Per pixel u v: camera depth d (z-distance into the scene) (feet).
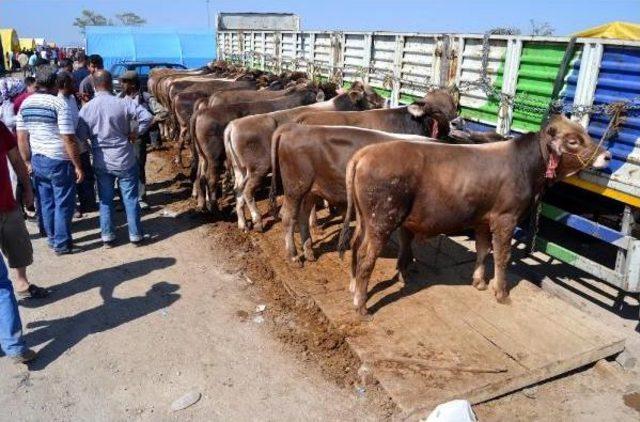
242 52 59.21
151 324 16.53
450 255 20.48
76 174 21.72
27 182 16.30
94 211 26.76
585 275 21.49
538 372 13.69
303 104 28.40
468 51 22.54
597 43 16.56
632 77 15.79
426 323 15.70
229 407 13.05
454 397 12.81
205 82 39.83
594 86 16.90
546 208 18.62
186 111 35.24
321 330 16.02
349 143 18.13
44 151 20.24
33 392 13.48
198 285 19.10
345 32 33.55
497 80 20.93
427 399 12.66
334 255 21.01
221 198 28.91
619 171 16.31
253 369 14.48
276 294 18.37
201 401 13.24
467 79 22.76
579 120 17.42
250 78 42.06
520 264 21.54
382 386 13.26
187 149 41.57
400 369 13.73
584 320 15.93
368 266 15.74
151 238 23.45
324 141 18.40
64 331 16.10
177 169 35.47
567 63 17.66
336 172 18.43
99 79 20.70
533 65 19.16
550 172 16.21
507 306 16.69
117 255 21.59
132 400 13.25
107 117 20.51
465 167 15.48
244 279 19.58
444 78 24.02
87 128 20.57
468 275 18.80
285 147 18.97
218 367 14.55
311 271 19.51
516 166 15.90
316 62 38.55
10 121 24.35
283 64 46.24
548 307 16.66
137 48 81.46
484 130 22.02
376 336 15.11
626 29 20.40
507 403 13.51
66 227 21.29
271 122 22.89
